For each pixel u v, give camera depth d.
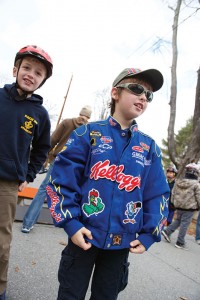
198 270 4.19
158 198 1.82
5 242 2.11
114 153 1.73
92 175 1.68
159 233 1.73
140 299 2.83
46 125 2.38
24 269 2.87
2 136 2.07
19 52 2.17
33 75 2.15
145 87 1.87
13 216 2.19
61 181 1.66
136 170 1.75
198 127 9.25
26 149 2.20
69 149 1.74
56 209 1.62
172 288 3.28
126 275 1.79
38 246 3.56
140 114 1.85
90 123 1.85
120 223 1.66
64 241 3.98
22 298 2.37
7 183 2.12
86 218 1.63
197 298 3.13
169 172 6.88
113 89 1.92
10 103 2.13
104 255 1.74
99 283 1.73
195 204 5.41
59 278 1.71
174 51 10.93
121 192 1.68
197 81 10.04
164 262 4.21
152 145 1.92
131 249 1.67
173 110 10.85
